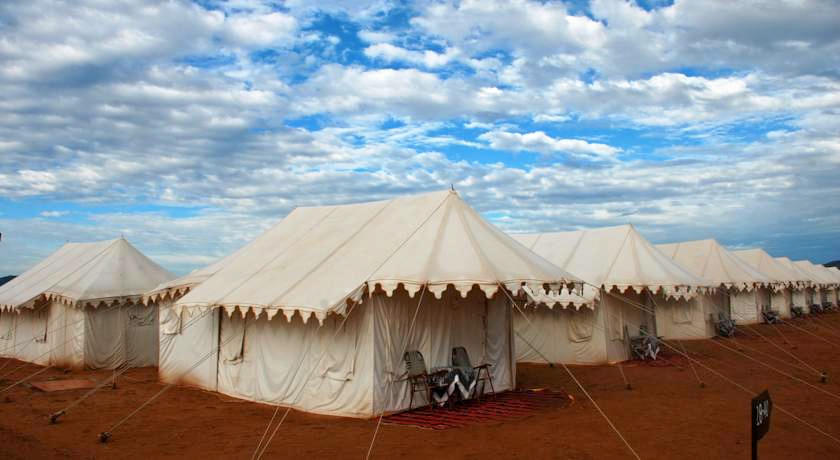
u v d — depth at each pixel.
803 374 13.73
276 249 12.88
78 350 16.02
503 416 9.43
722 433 8.34
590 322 15.86
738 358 16.56
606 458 7.14
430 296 10.49
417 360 10.02
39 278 18.72
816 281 35.00
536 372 14.70
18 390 12.94
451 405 9.92
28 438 8.42
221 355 12.18
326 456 7.31
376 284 9.30
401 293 10.03
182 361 13.25
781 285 26.05
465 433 8.37
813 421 9.02
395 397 9.73
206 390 12.43
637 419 9.23
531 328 16.77
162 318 13.95
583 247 18.08
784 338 21.66
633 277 15.84
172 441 8.30
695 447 7.61
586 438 8.06
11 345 18.77
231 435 8.56
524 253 10.86
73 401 11.50
